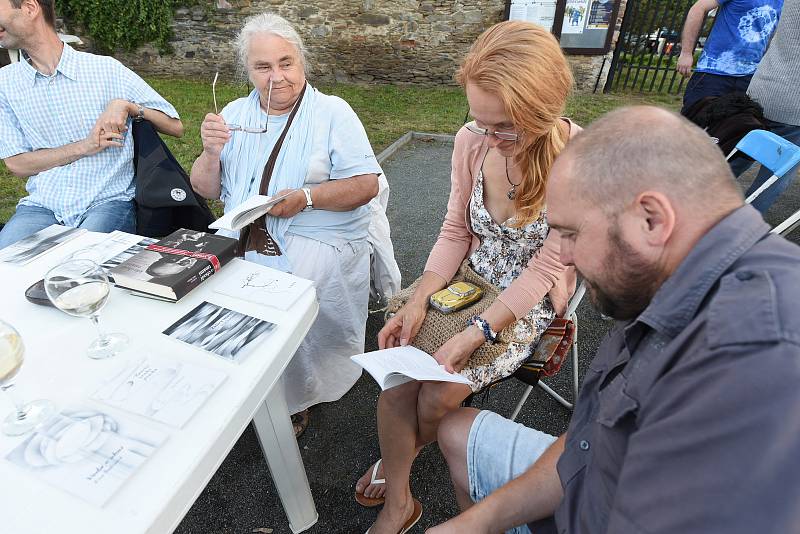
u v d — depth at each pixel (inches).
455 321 57.5
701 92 132.7
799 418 17.8
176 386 36.7
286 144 70.1
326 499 65.9
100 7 297.7
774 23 118.5
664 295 24.6
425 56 294.4
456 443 46.3
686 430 20.6
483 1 271.7
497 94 47.4
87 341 42.3
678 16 273.0
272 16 69.4
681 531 20.1
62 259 55.7
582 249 27.2
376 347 94.5
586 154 25.6
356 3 285.7
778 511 17.8
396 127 223.0
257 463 71.0
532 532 39.3
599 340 96.3
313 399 76.7
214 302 47.7
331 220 72.3
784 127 103.1
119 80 86.6
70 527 27.5
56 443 32.3
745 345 19.5
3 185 154.6
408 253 127.0
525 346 57.7
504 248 60.9
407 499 58.4
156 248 53.2
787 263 21.7
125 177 90.8
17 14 75.3
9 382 34.6
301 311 46.4
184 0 295.1
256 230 69.2
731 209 23.8
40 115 85.3
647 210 23.9
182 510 30.3
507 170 57.6
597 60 266.7
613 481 28.6
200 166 73.3
